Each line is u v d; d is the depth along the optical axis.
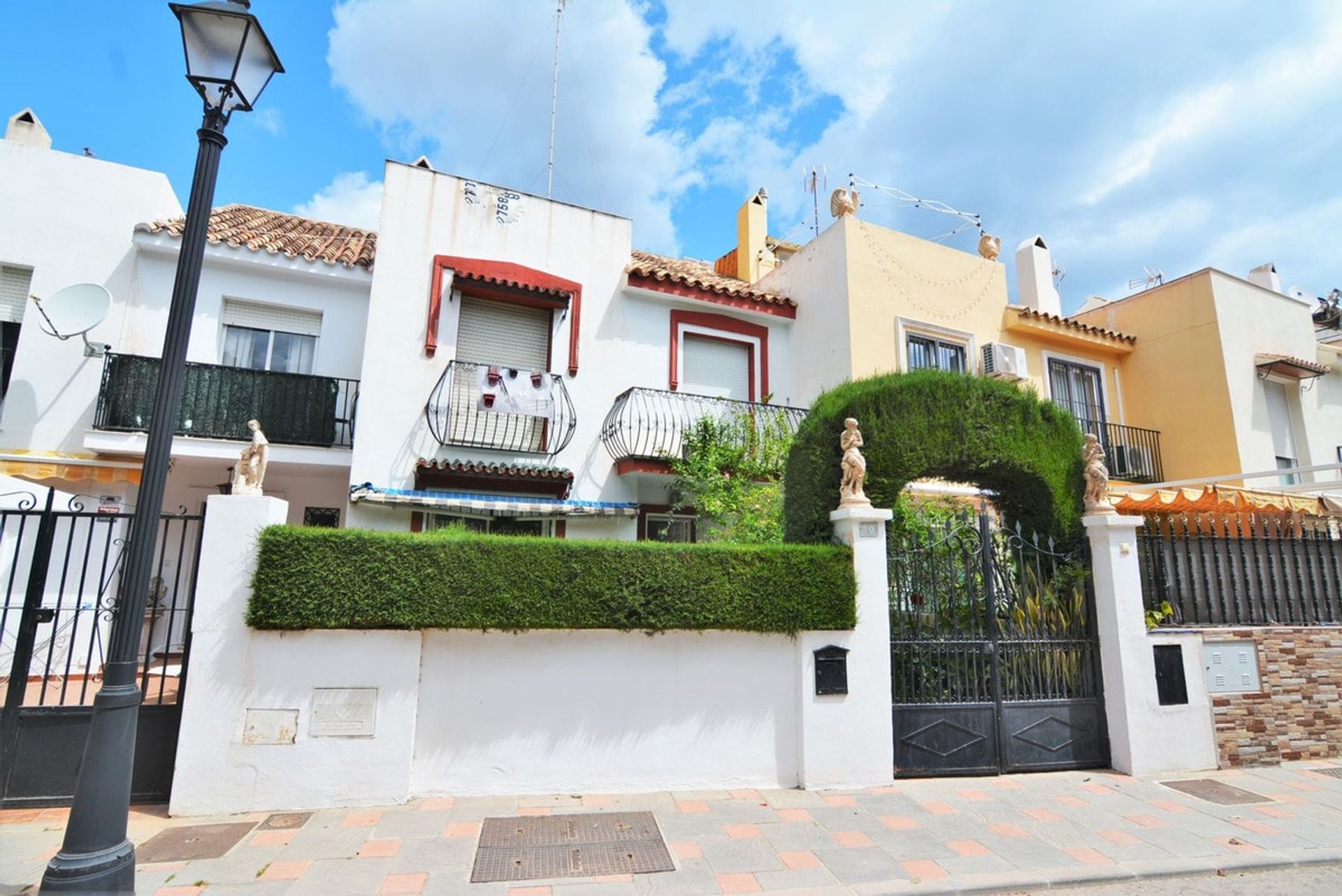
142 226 10.34
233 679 5.48
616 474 11.41
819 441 7.39
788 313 13.38
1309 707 7.73
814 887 4.48
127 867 3.99
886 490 7.20
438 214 11.17
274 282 11.19
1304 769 7.23
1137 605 7.30
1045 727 7.07
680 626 6.18
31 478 9.45
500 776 5.84
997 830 5.48
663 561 6.23
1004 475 7.66
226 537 5.64
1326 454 15.71
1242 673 7.56
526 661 6.00
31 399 9.74
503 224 11.57
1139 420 15.57
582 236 12.12
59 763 5.43
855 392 7.50
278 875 4.39
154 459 4.39
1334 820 5.83
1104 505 7.55
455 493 10.27
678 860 4.80
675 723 6.21
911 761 6.68
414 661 5.75
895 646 6.93
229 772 5.38
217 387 10.19
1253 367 14.73
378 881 4.36
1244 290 15.16
